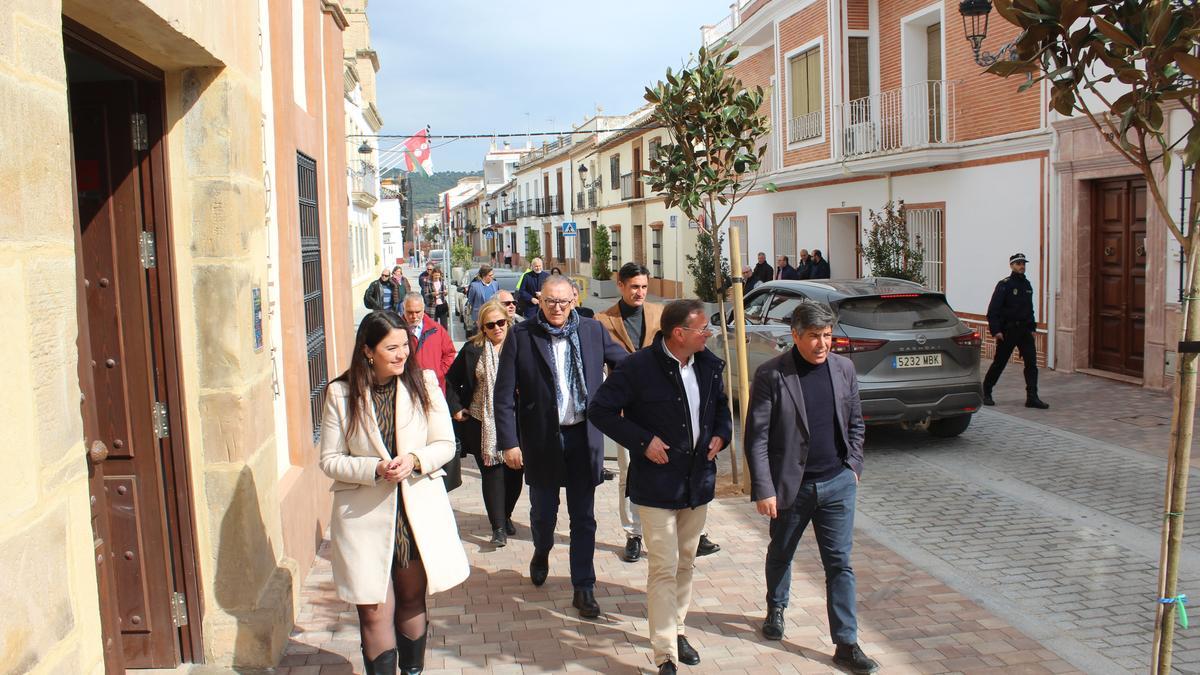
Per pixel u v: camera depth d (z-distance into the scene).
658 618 4.28
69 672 2.51
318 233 7.18
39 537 2.38
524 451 5.33
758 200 23.61
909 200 16.62
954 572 5.75
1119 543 6.20
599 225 38.62
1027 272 13.70
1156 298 11.16
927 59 16.48
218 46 4.05
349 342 8.25
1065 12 3.12
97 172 4.16
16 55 2.34
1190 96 3.17
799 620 5.01
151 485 4.30
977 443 9.23
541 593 5.46
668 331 4.37
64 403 2.53
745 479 7.70
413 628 4.16
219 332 4.29
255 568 4.47
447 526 4.12
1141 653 4.55
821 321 4.36
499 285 21.89
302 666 4.47
